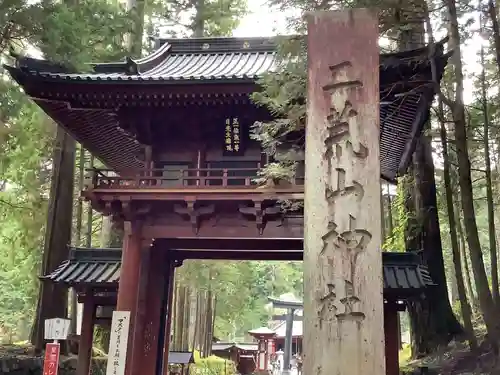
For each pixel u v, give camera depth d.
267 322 51.09
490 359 9.99
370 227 5.10
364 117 5.42
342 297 4.91
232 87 10.37
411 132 11.68
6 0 9.38
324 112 5.48
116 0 18.81
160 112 11.13
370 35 5.66
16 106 10.34
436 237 14.74
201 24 22.52
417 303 14.40
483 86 13.73
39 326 13.89
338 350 4.78
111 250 12.70
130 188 10.30
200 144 11.61
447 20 10.95
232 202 10.34
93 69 11.46
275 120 10.18
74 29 10.42
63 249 14.86
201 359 29.09
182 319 26.56
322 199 5.23
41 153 16.33
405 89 9.95
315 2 9.20
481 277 9.80
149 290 11.66
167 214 10.96
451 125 17.22
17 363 11.12
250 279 30.92
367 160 5.29
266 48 15.16
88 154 23.17
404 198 16.55
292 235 10.63
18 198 16.83
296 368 37.25
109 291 12.09
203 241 12.16
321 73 5.61
